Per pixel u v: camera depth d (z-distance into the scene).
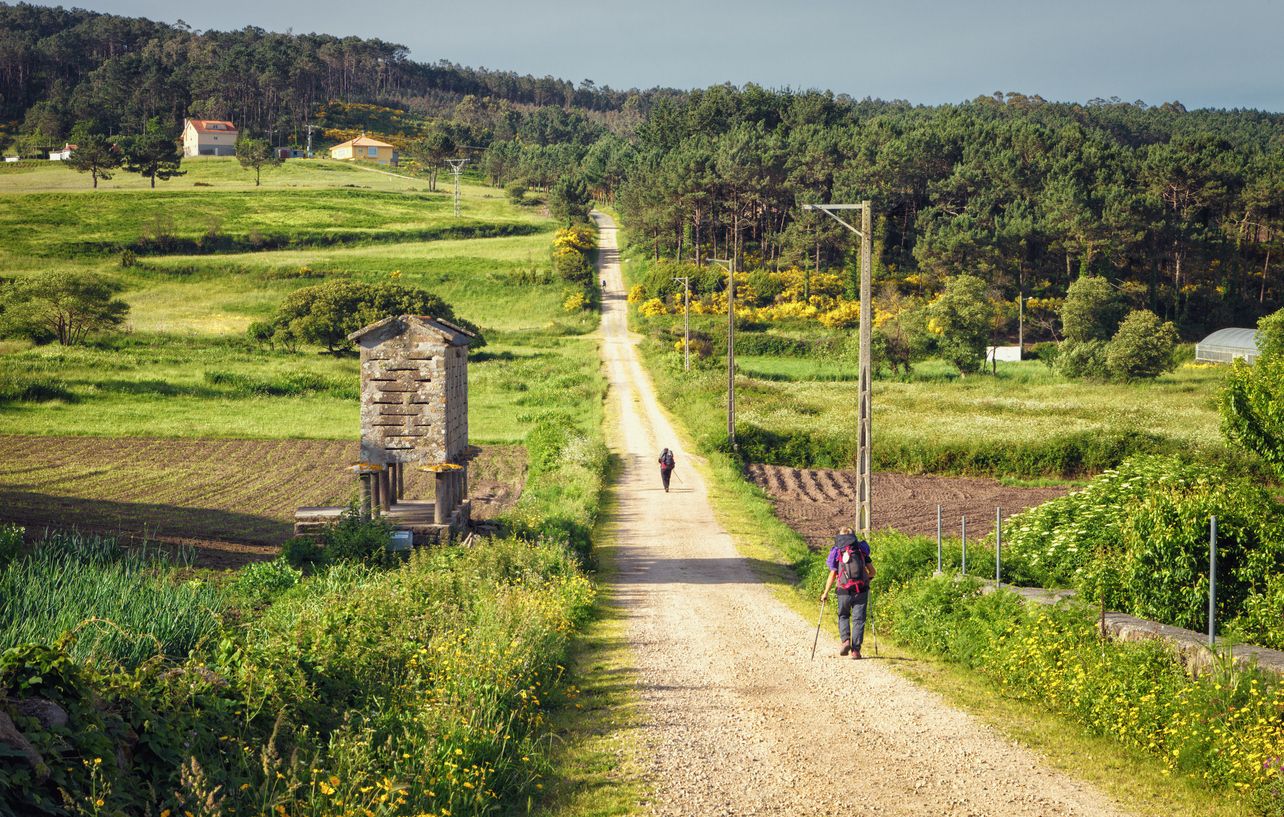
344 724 8.52
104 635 9.43
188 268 125.69
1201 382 80.12
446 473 24.58
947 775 8.38
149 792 6.18
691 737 9.66
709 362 86.50
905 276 126.44
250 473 39.19
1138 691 9.44
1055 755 8.93
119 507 29.58
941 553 16.64
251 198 171.62
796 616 17.39
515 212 183.75
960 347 86.75
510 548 19.64
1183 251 121.94
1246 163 138.12
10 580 12.58
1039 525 18.25
